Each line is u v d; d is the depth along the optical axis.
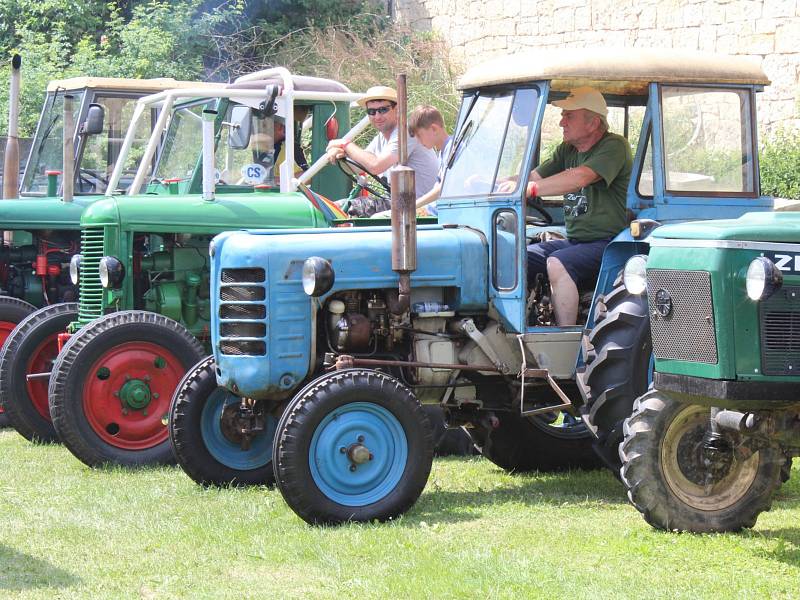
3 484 9.52
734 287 6.87
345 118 13.59
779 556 7.09
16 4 28.45
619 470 8.54
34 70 24.78
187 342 10.38
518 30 25.31
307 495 7.86
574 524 7.97
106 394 10.17
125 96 15.41
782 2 20.05
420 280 8.72
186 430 9.20
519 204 8.67
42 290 13.48
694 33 21.58
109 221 11.03
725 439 7.39
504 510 8.41
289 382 8.45
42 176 16.02
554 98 9.40
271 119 12.95
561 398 8.88
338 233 8.73
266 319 8.38
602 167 8.91
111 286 10.88
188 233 11.30
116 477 9.82
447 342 8.89
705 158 8.90
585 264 9.03
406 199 8.30
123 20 28.58
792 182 18.41
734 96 8.97
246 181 12.94
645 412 7.66
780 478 7.83
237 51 28.02
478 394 9.19
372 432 8.05
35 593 6.57
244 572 6.94
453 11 27.30
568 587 6.48
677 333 7.18
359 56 25.91
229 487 9.24
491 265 8.88
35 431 11.44
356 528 7.86
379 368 8.74
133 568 7.04
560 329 8.87
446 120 24.12
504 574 6.71
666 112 8.80
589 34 23.67
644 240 8.35
